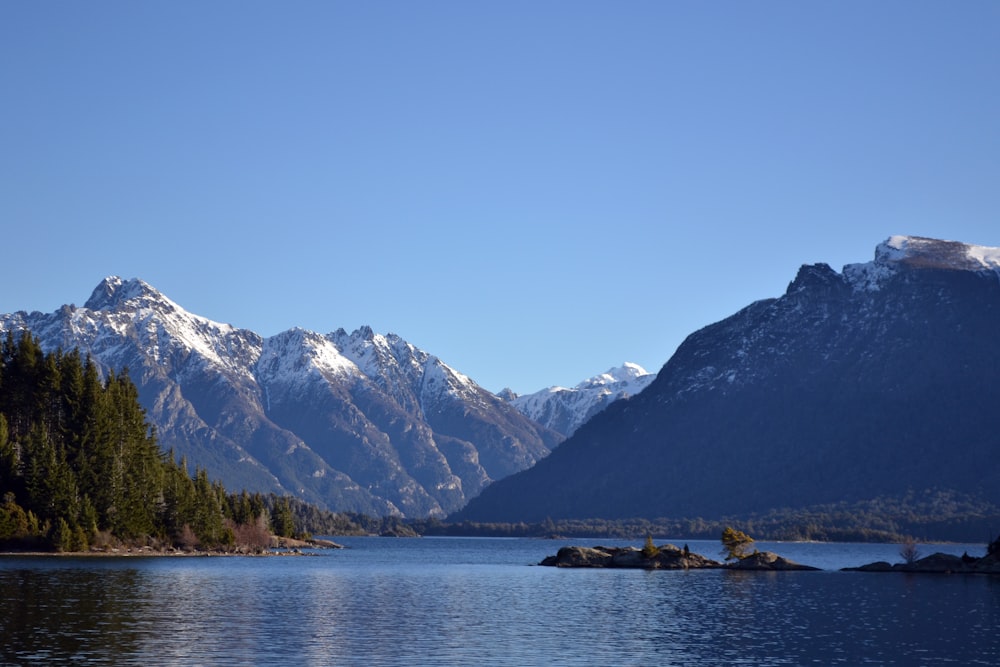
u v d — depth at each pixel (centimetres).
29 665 9531
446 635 12056
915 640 11975
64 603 13950
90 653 10150
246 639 11338
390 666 9962
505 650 11006
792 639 12031
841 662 10512
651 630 12712
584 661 10431
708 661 10506
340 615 13825
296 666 9838
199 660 9994
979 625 13350
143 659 9944
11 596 14575
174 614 13238
